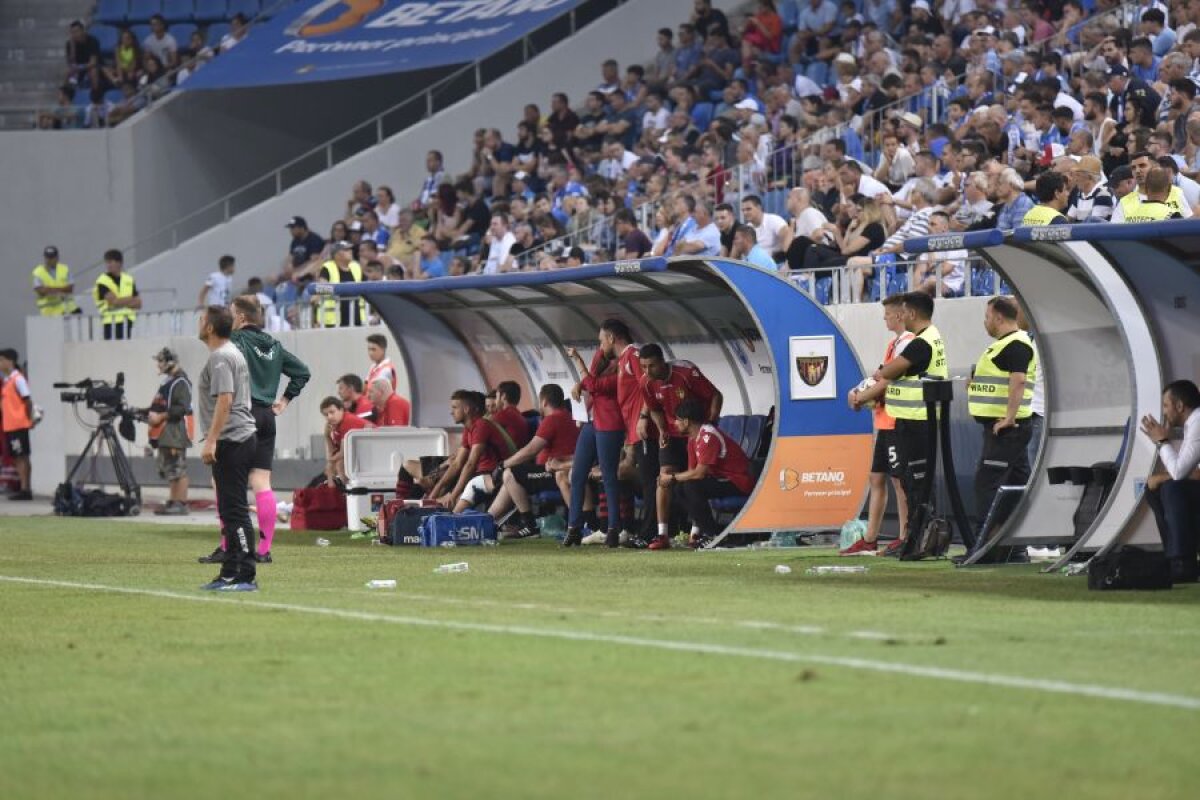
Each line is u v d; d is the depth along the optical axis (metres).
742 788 17.86
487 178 93.69
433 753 19.81
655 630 29.73
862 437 52.38
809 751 19.53
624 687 23.70
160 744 20.75
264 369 46.69
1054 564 41.34
